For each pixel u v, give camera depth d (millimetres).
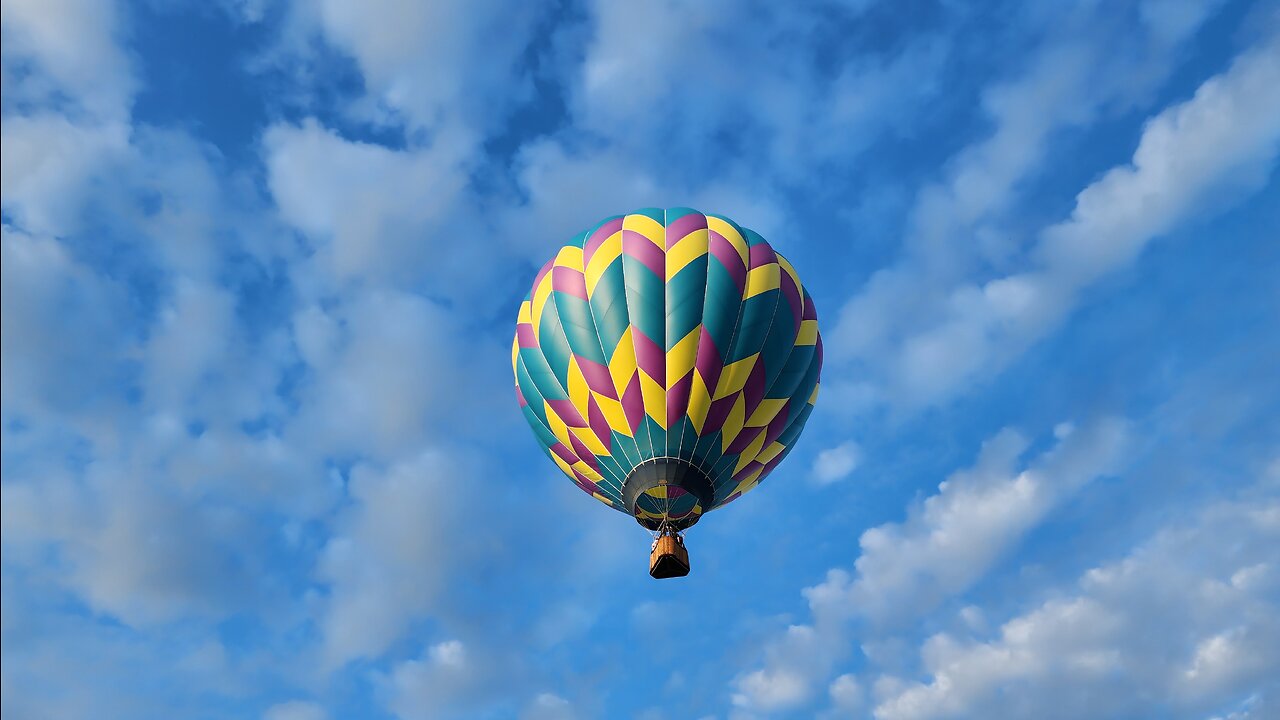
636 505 25797
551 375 26984
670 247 27234
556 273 27812
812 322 28203
